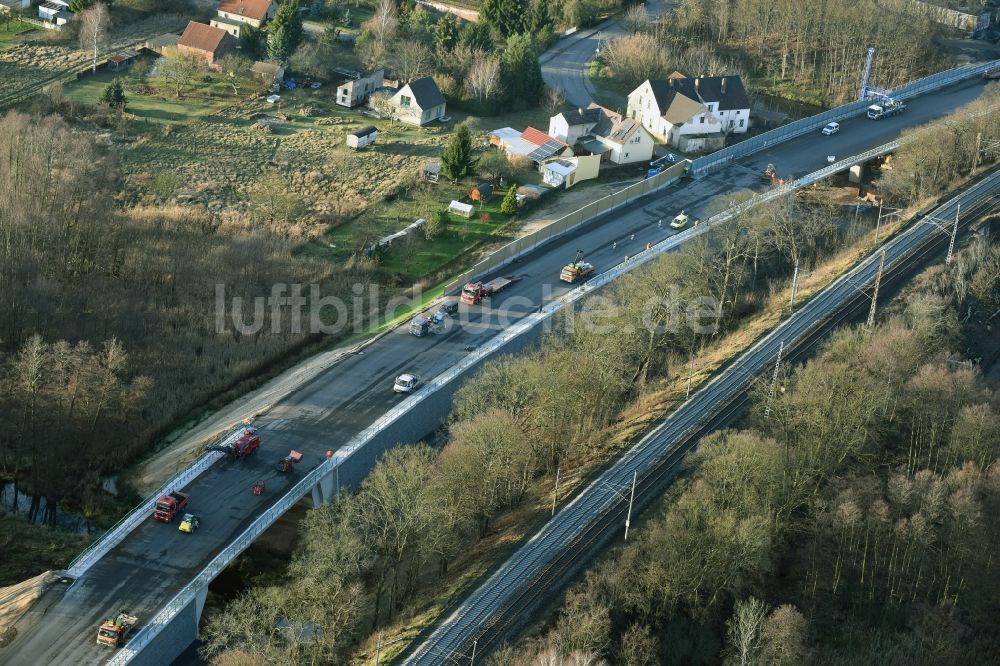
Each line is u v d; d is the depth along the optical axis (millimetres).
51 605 128500
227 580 142375
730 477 140750
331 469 153500
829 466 152625
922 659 133250
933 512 142125
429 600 136125
